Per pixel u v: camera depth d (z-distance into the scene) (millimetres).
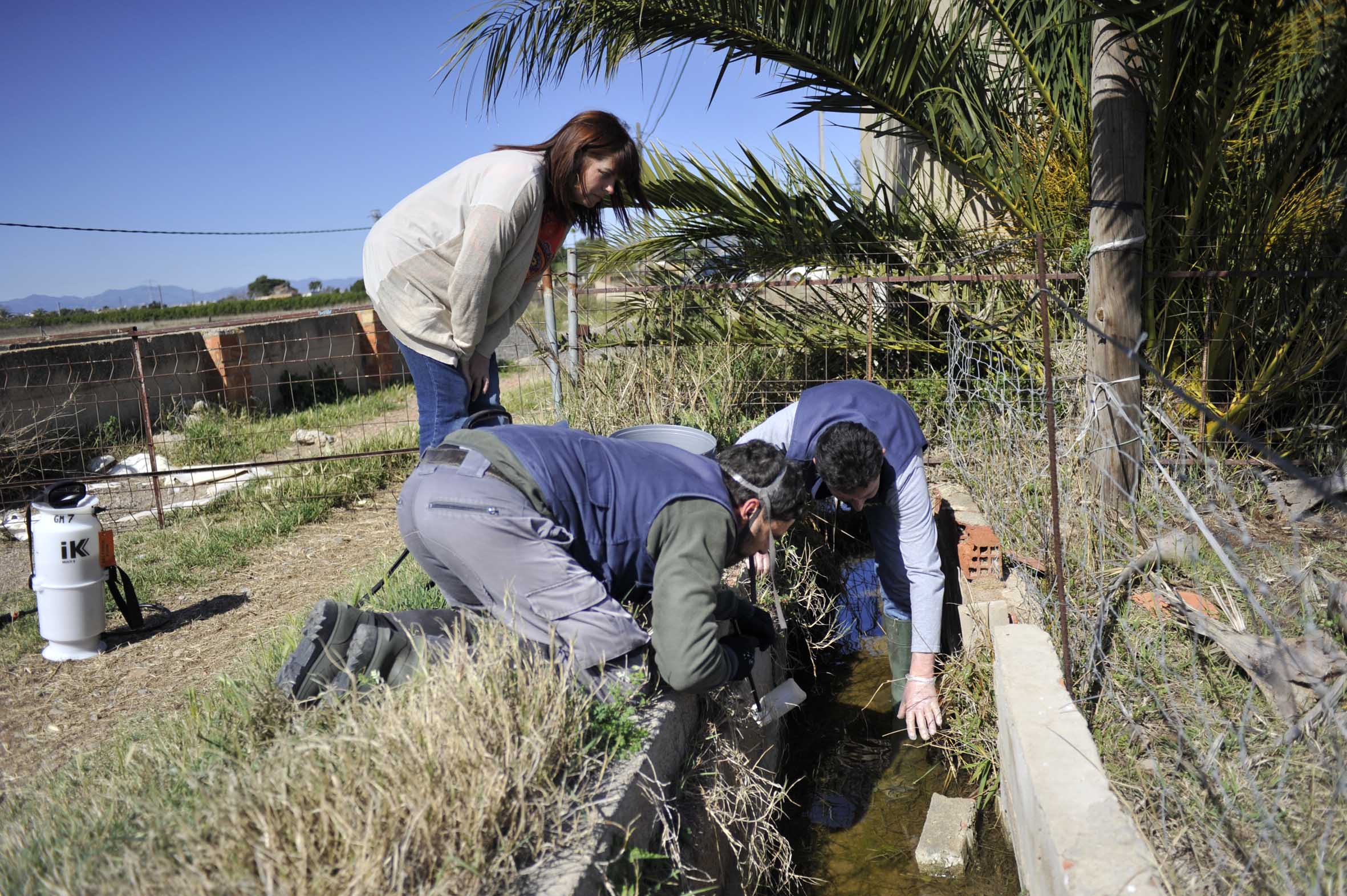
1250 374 4723
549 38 5637
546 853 1990
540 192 3146
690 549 2449
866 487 3055
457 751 2012
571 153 3123
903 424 3361
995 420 4984
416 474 2592
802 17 5309
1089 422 4012
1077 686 2902
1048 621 3322
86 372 8391
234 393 10164
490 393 3742
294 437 8758
